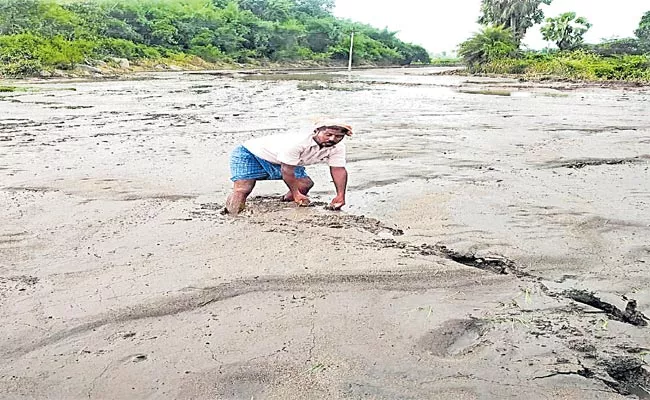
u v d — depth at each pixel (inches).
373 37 3523.6
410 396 111.9
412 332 135.9
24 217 217.3
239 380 116.3
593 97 902.4
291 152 224.7
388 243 192.7
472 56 2064.5
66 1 1931.6
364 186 268.1
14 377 117.0
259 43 2650.1
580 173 306.0
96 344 129.0
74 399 110.5
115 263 173.3
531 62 1894.7
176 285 157.9
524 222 216.4
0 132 439.5
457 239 197.5
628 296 156.5
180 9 2380.7
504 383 116.5
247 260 175.9
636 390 115.8
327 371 119.6
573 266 176.6
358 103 729.0
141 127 476.1
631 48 2401.6
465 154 355.9
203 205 236.2
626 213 229.3
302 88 1051.9
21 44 1446.9
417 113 609.0
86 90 949.2
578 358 126.1
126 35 1987.0
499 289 160.6
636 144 403.2
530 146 391.2
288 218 218.2
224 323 138.6
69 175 286.8
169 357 124.0
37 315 141.4
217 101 746.8
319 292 155.9
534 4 2431.1
